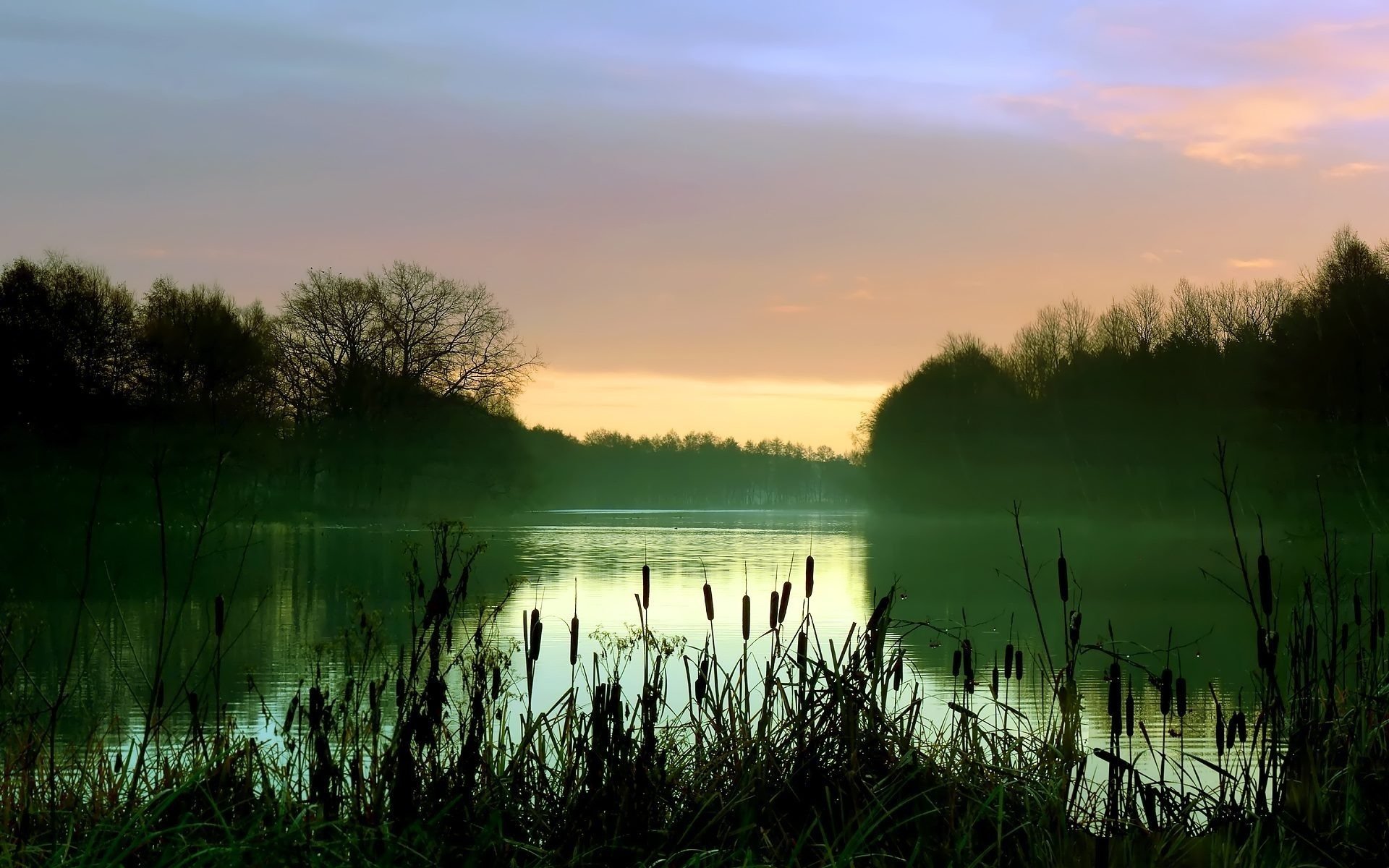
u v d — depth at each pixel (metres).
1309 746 5.44
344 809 5.24
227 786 5.62
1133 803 5.51
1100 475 53.09
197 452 30.81
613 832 5.19
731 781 5.49
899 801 5.46
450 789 5.33
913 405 70.94
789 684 5.85
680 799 5.46
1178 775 7.29
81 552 29.70
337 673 11.73
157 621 17.52
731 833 5.15
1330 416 31.33
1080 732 5.59
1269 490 33.84
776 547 45.03
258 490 39.50
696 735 5.79
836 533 60.81
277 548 36.66
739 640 14.11
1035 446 60.41
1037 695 9.84
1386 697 5.99
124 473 30.61
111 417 33.25
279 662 12.99
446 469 50.06
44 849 4.90
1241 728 5.75
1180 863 5.08
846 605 21.34
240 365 37.72
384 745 5.82
